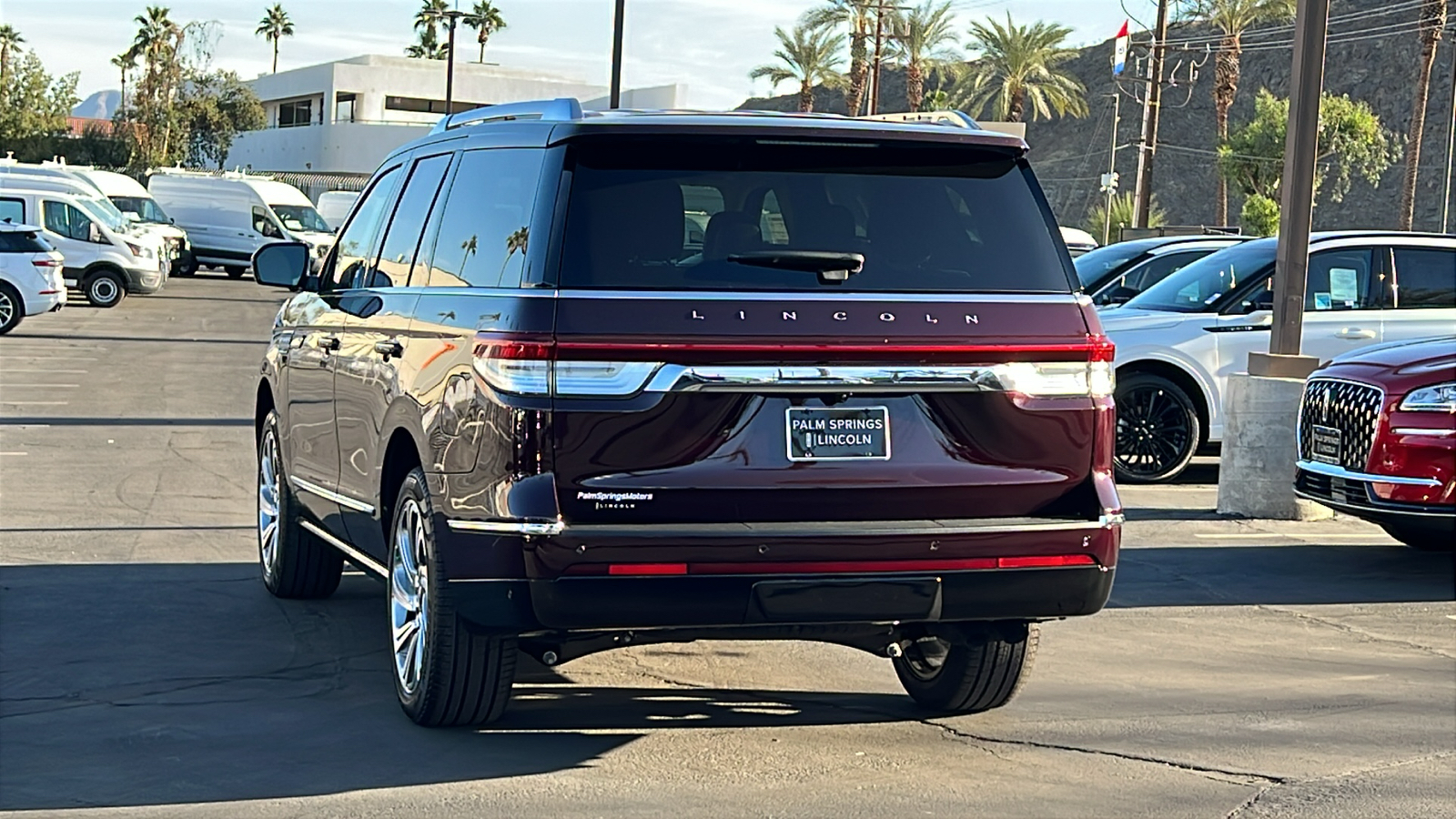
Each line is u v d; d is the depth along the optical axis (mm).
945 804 5141
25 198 33594
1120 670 7059
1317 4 11539
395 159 7078
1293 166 11641
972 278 5281
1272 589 9008
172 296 38062
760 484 5000
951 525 5121
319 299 7352
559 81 96562
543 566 4887
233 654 6867
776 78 65188
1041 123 161125
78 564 8727
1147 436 13492
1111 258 18234
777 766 5516
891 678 6820
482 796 5098
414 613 5762
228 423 15578
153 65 85875
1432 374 9312
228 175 48812
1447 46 145750
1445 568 9703
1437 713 6406
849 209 5301
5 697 6148
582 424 4910
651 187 5168
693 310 4973
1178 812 5121
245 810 4926
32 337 25547
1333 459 9828
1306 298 13500
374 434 6148
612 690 6520
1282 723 6234
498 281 5254
